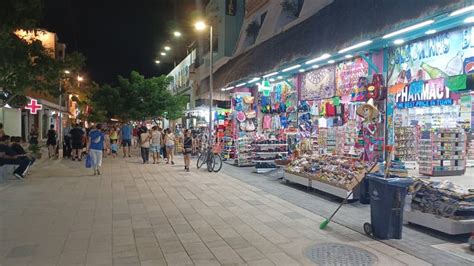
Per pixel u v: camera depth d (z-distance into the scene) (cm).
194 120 3167
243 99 1859
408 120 1292
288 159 1341
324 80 1532
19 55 1010
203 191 984
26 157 1206
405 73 1137
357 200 846
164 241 562
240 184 1105
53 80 1173
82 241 559
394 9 938
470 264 473
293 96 1781
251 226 648
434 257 499
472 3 700
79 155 1802
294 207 798
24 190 983
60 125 2822
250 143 1567
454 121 1227
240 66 2031
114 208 779
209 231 616
